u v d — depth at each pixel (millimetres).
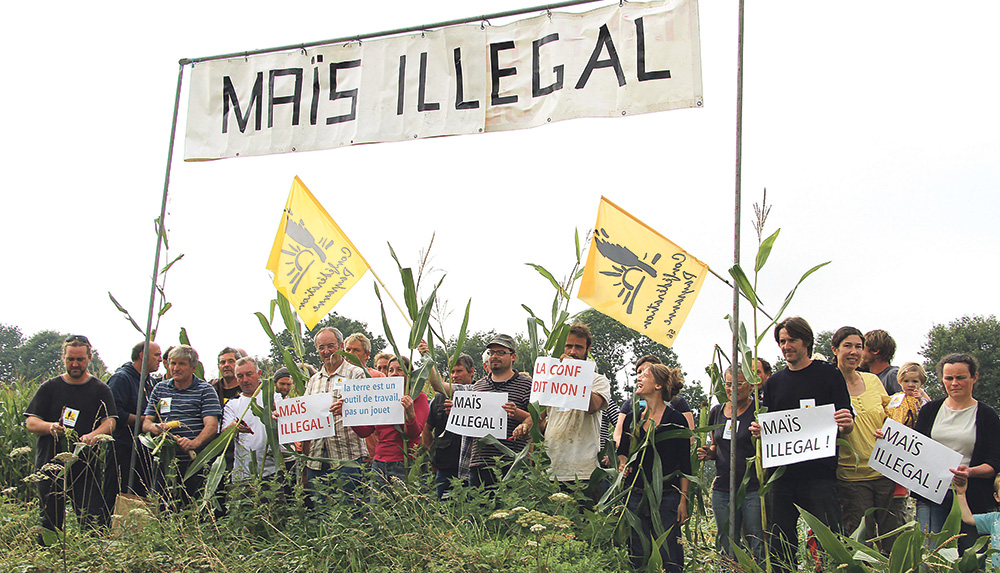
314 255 7578
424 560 5227
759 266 5645
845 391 5406
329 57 7891
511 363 6973
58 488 6969
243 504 6363
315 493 6273
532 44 7199
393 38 7707
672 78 6641
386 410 6641
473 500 6008
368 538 5559
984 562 4809
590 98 6887
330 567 5504
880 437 5387
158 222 7879
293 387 7828
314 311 7402
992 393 38125
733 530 5473
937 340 40156
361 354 7449
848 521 5930
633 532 5996
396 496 5988
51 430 6945
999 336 38094
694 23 6648
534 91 7148
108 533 6203
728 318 6055
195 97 8234
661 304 6332
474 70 7371
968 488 5391
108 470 7484
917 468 5242
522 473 6004
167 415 7285
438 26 7520
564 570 4977
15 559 5605
